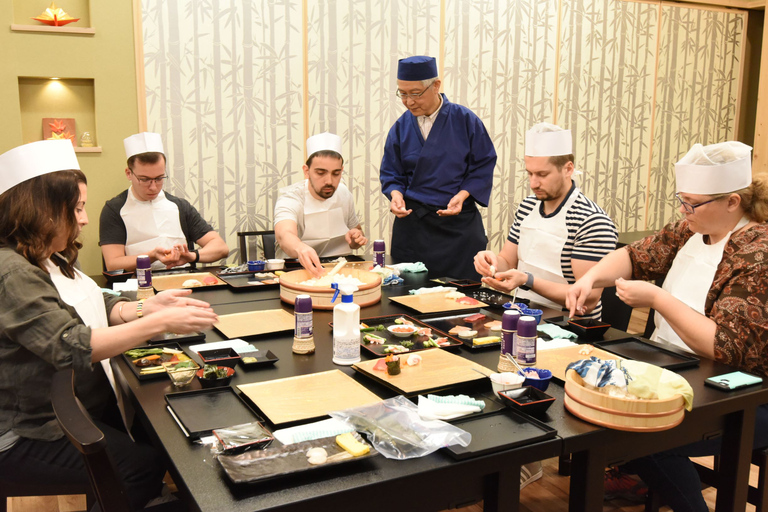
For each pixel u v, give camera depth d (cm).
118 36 377
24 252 152
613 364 144
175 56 392
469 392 155
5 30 352
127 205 320
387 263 335
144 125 390
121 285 264
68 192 154
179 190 407
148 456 159
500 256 285
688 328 181
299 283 241
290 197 326
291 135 430
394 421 133
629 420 134
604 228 246
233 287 262
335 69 436
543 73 506
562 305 248
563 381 160
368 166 459
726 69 595
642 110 559
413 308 226
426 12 456
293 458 118
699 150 191
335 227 337
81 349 146
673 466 179
